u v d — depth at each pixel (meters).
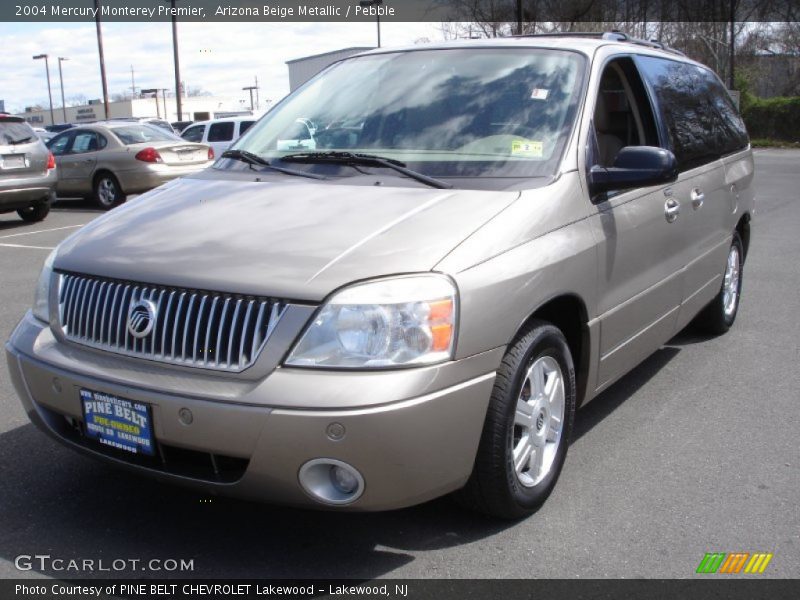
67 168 16.17
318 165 3.90
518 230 3.27
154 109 82.06
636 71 4.64
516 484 3.35
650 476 3.98
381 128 4.04
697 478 3.96
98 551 3.25
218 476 2.95
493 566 3.17
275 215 3.36
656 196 4.39
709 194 5.25
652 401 5.03
